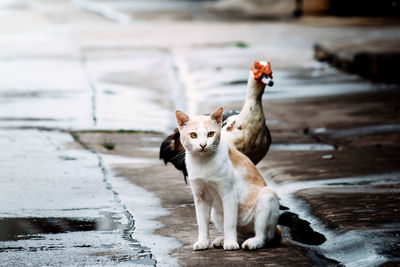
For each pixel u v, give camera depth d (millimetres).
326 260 6836
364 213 8008
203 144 6504
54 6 45844
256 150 8680
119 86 18688
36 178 10086
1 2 46906
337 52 20953
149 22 34875
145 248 7199
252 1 41938
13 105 15945
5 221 8148
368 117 14281
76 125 13969
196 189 6867
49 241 7441
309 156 11258
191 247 7184
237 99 16641
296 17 36094
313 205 8500
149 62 22609
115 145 12414
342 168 10320
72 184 9828
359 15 35250
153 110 15789
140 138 13031
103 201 9047
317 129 13484
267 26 32188
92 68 21531
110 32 30453
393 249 6785
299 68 20922
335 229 7598
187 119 6719
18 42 27406
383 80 18312
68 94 17438
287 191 9320
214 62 21984
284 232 7715
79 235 7664
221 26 32406
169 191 9586
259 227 6891
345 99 16250
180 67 21203
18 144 12250
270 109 15445
